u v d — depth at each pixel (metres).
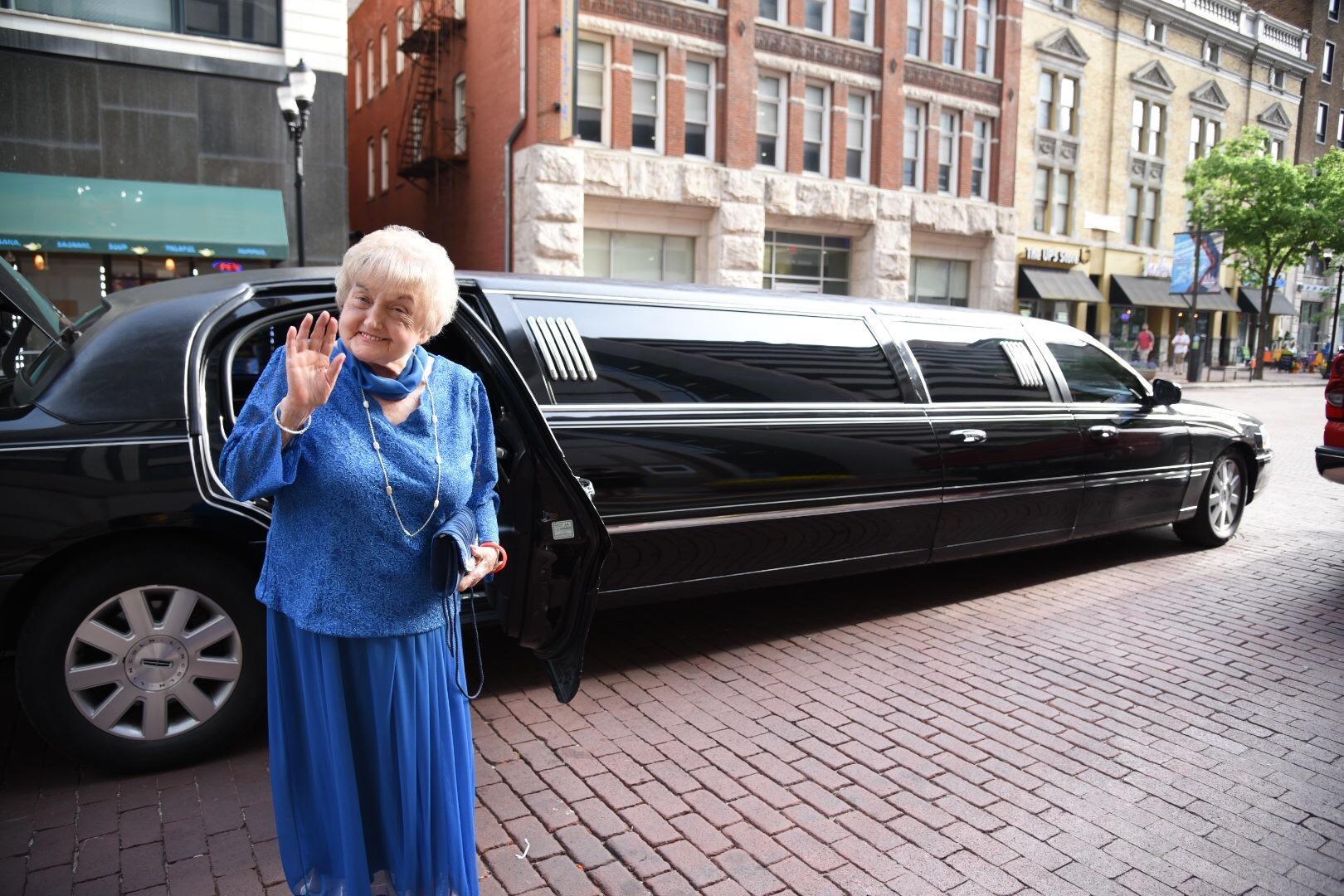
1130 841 2.77
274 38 13.98
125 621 3.01
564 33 17.12
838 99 21.69
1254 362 30.69
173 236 13.02
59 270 12.88
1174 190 31.95
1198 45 32.03
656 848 2.69
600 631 4.66
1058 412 5.43
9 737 3.31
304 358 1.61
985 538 5.13
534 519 2.80
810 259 22.30
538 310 3.88
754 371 4.34
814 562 4.48
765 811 2.91
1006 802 2.99
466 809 2.04
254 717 3.14
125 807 2.82
